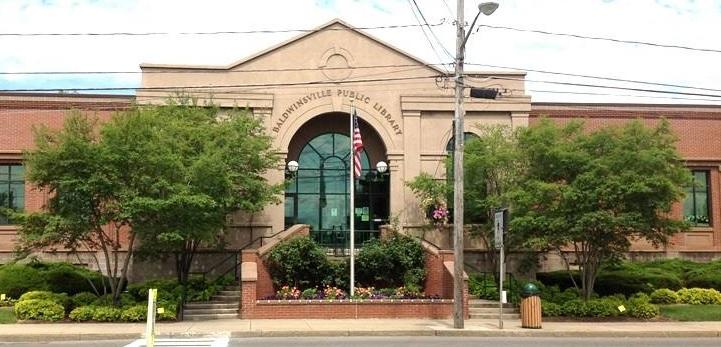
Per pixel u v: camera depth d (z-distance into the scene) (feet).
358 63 106.11
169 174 76.64
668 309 86.84
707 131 114.32
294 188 108.88
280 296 82.33
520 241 88.28
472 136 106.52
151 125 79.20
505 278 95.55
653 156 80.07
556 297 87.51
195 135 84.69
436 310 81.30
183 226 76.79
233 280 92.53
